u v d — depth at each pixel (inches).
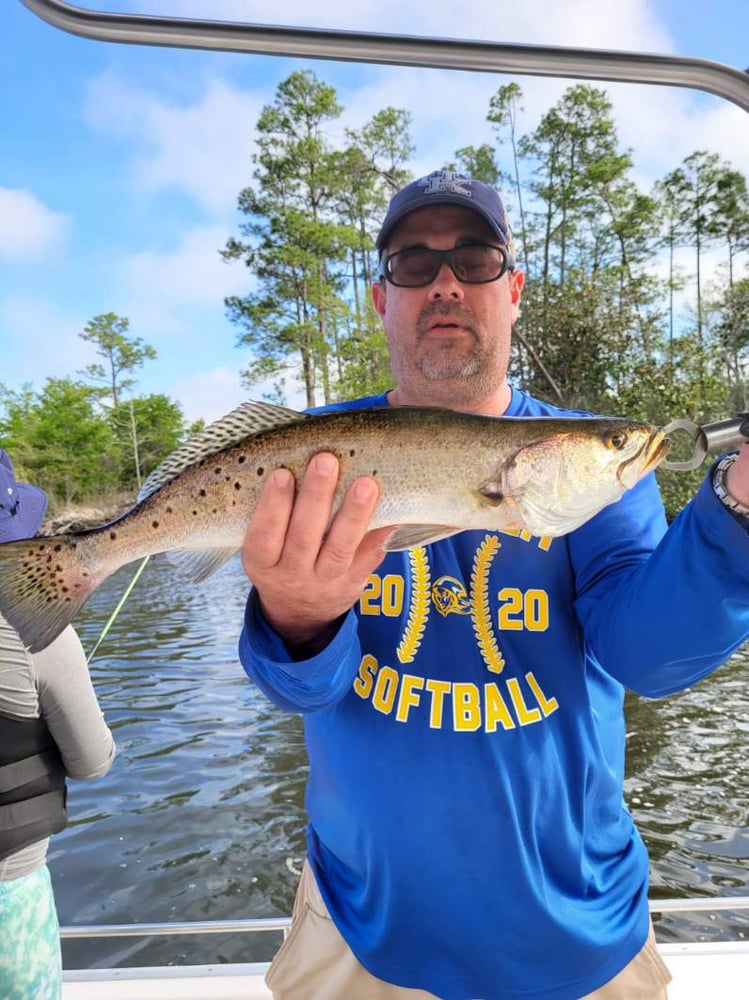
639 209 1291.8
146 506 74.9
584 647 74.9
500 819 68.1
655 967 72.6
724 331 1063.0
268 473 70.5
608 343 818.2
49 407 2402.8
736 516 56.1
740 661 394.3
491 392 86.0
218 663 413.1
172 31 52.9
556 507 70.4
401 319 85.8
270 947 146.5
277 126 1732.3
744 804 230.5
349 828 72.7
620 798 76.4
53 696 82.9
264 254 1803.6
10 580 74.9
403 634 73.0
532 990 68.3
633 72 55.2
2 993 76.5
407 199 84.0
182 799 240.5
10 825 77.4
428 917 69.2
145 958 145.7
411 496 69.3
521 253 1275.8
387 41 52.8
